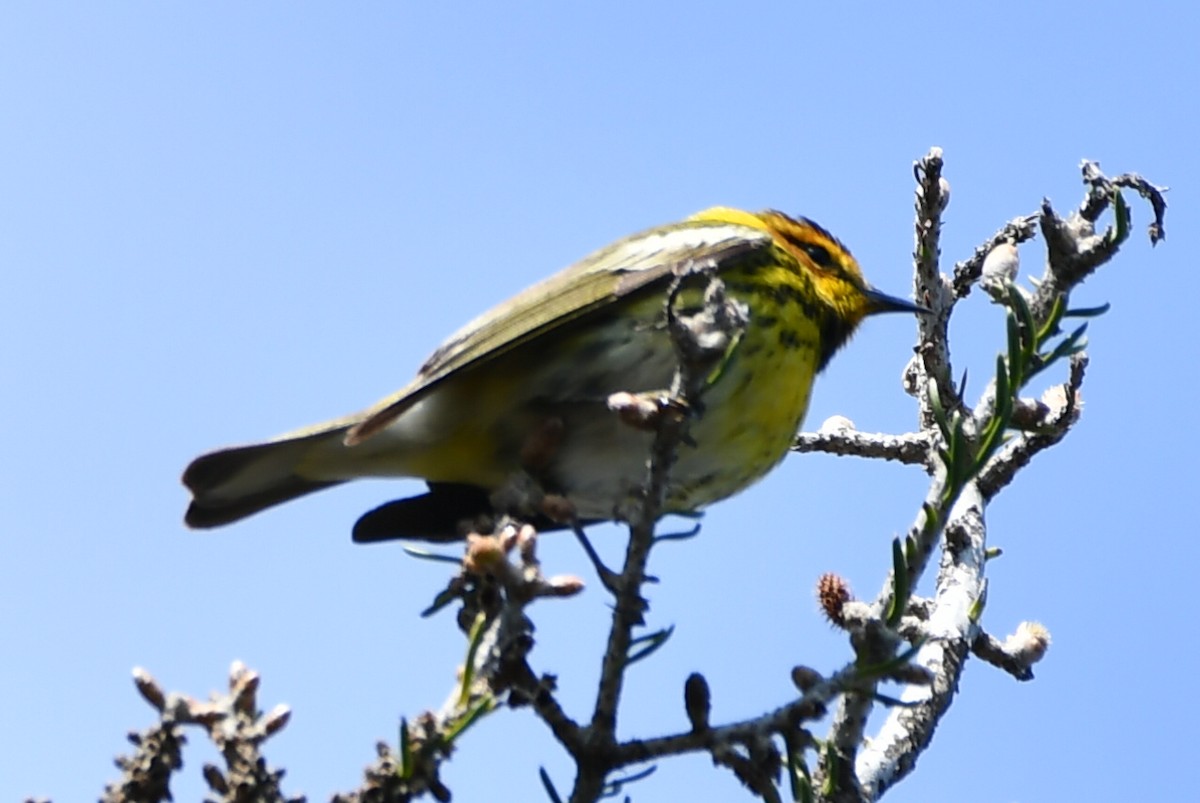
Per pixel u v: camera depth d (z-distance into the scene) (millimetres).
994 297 7906
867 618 6344
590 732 6230
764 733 6207
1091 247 7863
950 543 9164
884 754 8164
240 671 6129
